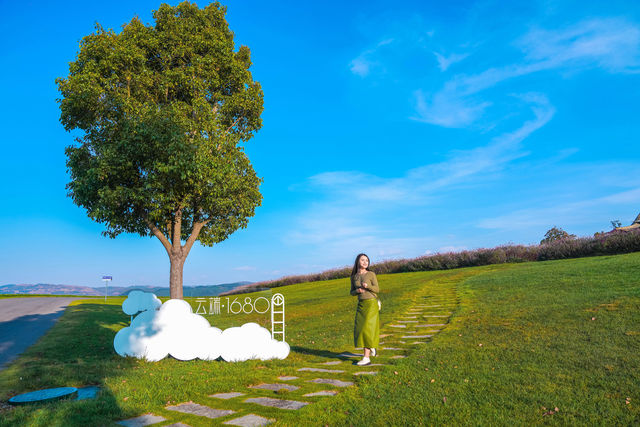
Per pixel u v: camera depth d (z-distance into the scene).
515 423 4.18
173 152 14.23
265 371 7.44
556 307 10.34
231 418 4.79
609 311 9.20
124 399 5.55
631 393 4.80
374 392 5.52
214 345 8.75
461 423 4.27
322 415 4.71
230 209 17.28
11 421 4.62
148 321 9.07
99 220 14.87
